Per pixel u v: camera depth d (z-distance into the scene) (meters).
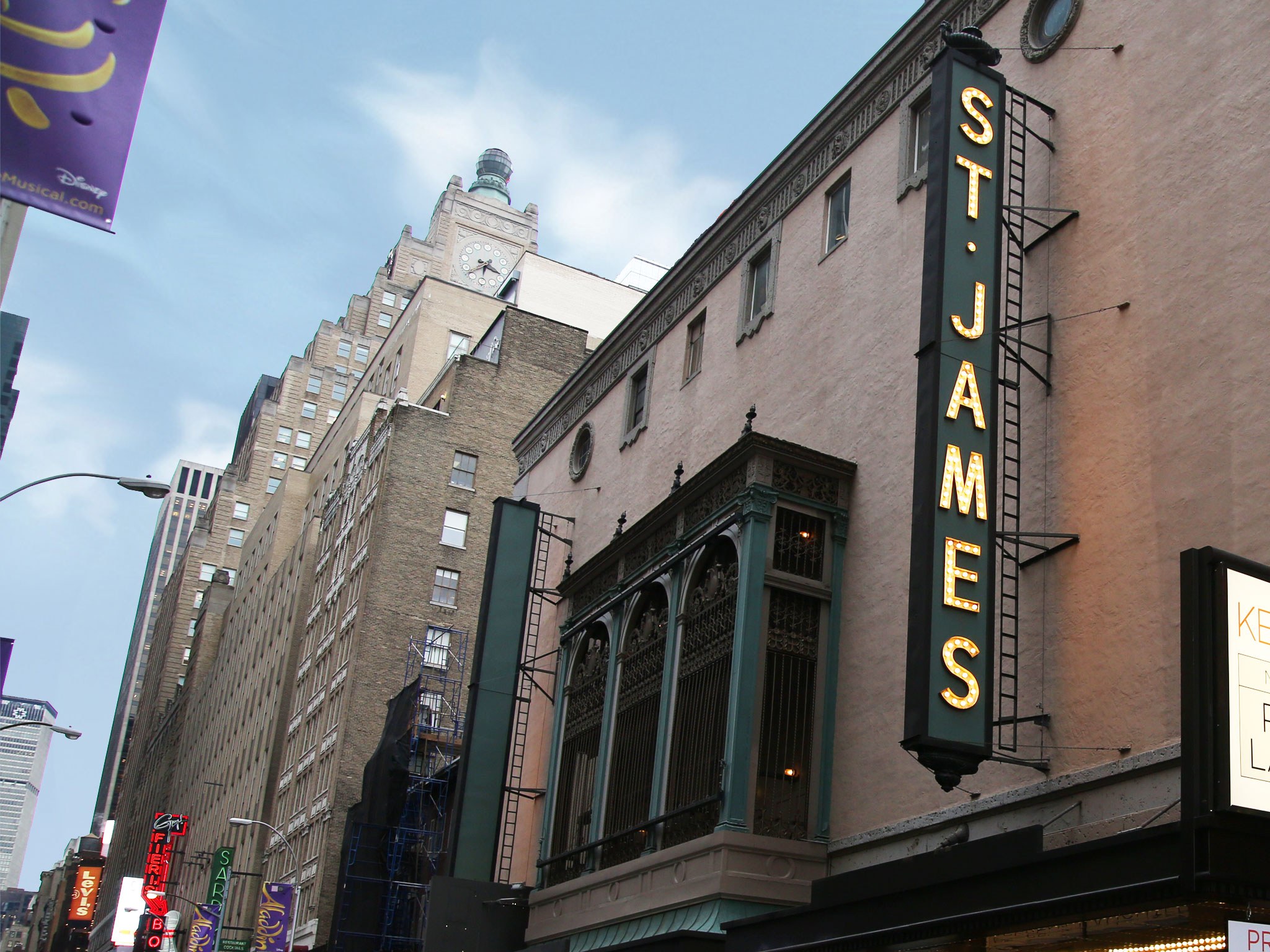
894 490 20.80
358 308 167.88
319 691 68.38
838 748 20.44
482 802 29.47
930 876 14.86
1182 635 11.19
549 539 34.25
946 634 15.75
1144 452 16.12
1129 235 17.28
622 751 24.38
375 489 67.06
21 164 11.22
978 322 17.28
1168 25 17.66
